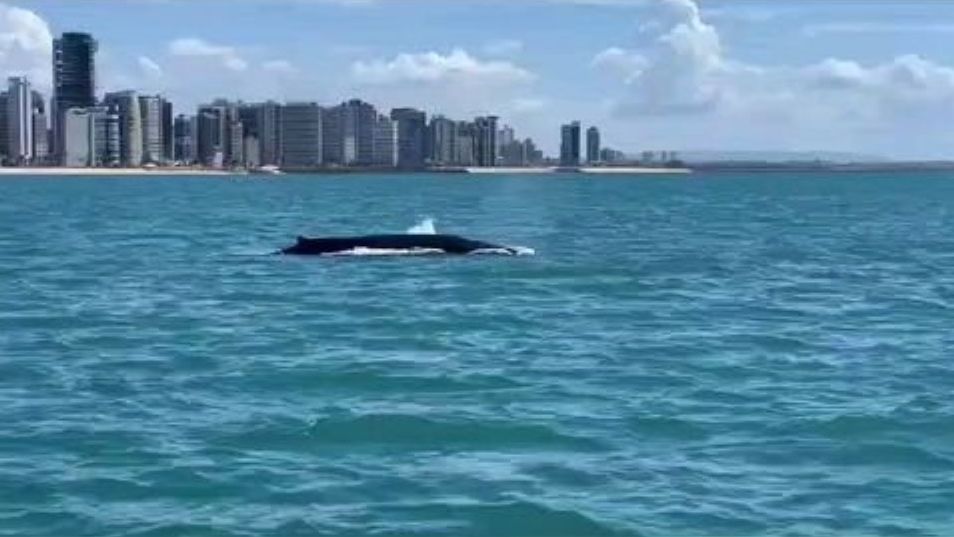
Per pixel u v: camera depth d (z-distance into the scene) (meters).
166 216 117.19
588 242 75.88
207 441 22.28
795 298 46.00
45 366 30.75
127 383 28.25
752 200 174.75
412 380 28.39
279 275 53.53
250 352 32.84
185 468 20.48
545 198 180.88
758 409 25.20
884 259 64.75
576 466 20.72
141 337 35.88
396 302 43.69
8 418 24.27
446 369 29.91
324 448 21.84
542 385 27.83
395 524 17.83
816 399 26.28
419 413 24.53
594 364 30.72
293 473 20.23
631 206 146.88
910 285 51.22
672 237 82.19
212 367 30.41
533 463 20.92
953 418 24.09
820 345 34.16
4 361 31.58
